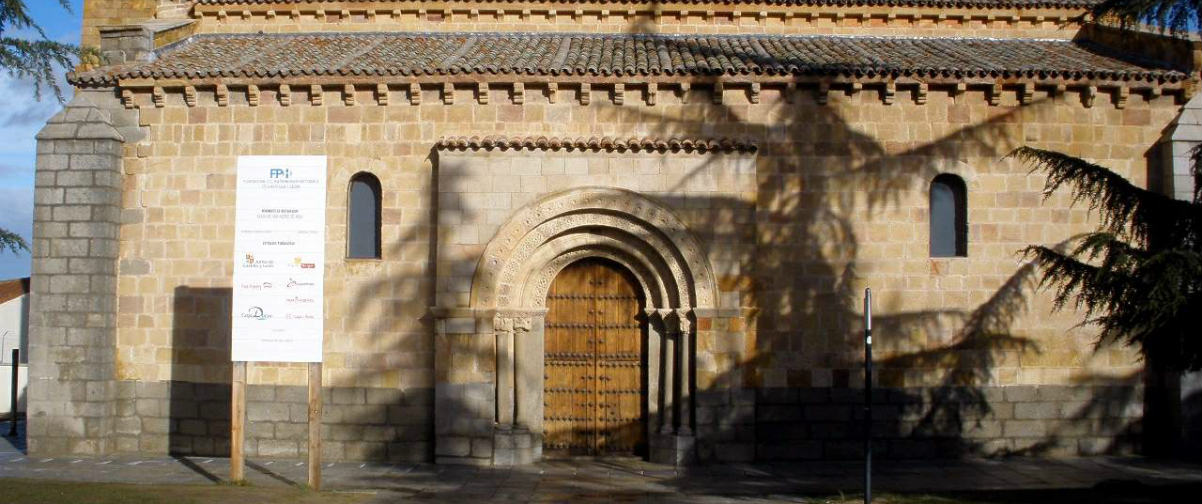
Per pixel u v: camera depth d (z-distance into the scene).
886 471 18.05
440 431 18.70
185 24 22.69
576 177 18.98
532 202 18.92
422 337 19.22
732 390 18.78
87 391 19.16
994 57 20.95
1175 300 12.84
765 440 19.11
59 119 19.50
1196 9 14.41
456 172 18.98
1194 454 18.92
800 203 19.44
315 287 15.67
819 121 19.53
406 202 19.36
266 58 20.62
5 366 30.48
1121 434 19.56
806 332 19.28
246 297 15.72
